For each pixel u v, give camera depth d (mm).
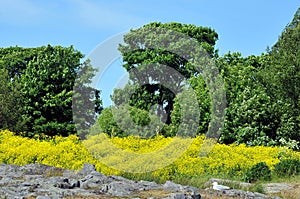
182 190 9844
